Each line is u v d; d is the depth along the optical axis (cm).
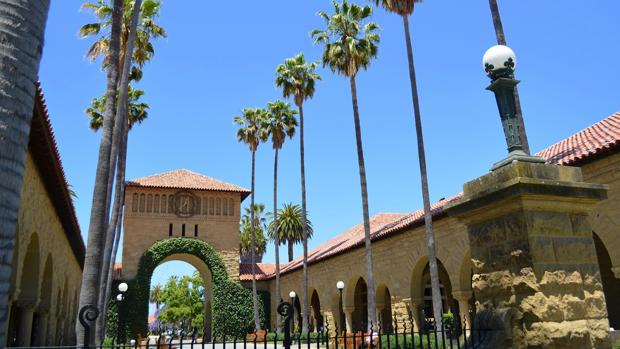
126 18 2480
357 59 2769
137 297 4175
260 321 4628
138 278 4231
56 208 1905
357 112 2830
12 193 301
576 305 470
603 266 1742
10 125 304
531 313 461
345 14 2836
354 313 3922
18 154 307
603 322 480
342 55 2772
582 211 511
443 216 2144
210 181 4881
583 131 1902
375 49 2891
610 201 1332
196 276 7756
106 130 1523
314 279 3897
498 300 502
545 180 491
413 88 2317
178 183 4666
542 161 526
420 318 2420
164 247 4409
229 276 4572
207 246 4538
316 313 4659
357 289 3991
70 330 3362
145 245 4394
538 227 482
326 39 2873
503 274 500
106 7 2441
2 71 306
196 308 7544
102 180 1462
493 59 555
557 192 493
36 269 1631
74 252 3045
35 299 1647
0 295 284
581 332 461
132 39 1747
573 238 496
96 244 1388
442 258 2223
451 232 2166
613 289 1692
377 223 3875
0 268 286
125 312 4100
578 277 482
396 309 2598
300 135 3700
